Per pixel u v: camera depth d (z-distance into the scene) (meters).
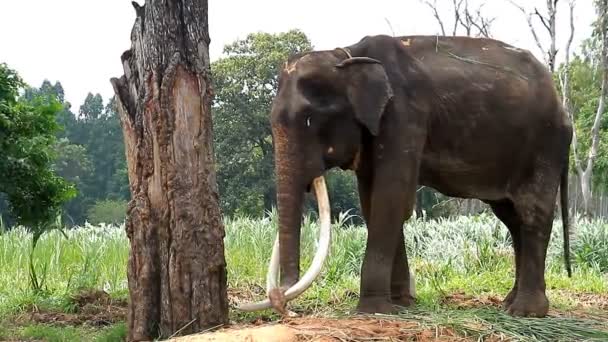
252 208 28.30
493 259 12.59
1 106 8.64
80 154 46.50
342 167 6.64
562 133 7.32
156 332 6.22
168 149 6.17
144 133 6.23
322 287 9.50
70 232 13.14
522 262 7.25
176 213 6.16
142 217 6.20
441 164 6.91
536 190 7.21
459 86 6.86
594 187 25.47
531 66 7.38
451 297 8.39
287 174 6.14
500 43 7.39
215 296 6.25
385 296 6.49
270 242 12.84
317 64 6.39
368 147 6.61
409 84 6.66
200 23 6.34
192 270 6.16
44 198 9.06
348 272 11.36
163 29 6.23
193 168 6.21
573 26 18.53
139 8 6.42
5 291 9.84
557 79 20.36
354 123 6.42
